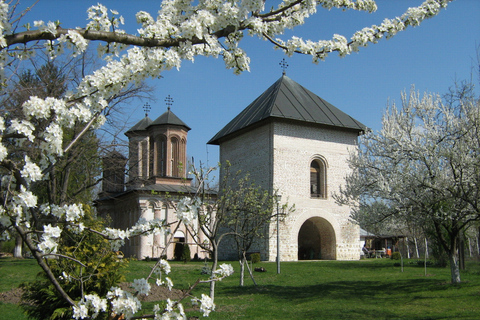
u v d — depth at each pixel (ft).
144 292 13.23
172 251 115.44
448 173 48.80
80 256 26.14
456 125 48.55
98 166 73.56
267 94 113.70
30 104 12.17
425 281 57.52
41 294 26.76
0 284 52.85
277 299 48.47
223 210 44.01
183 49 15.93
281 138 99.30
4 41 12.67
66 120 12.76
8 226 12.31
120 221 135.03
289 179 98.58
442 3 19.85
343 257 101.86
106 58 15.24
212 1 16.90
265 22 18.02
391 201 52.65
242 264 57.98
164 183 125.80
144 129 144.46
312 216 99.55
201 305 13.46
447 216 46.88
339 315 39.50
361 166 55.67
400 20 19.65
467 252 86.84
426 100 51.93
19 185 12.51
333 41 18.99
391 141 51.88
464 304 41.55
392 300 46.26
